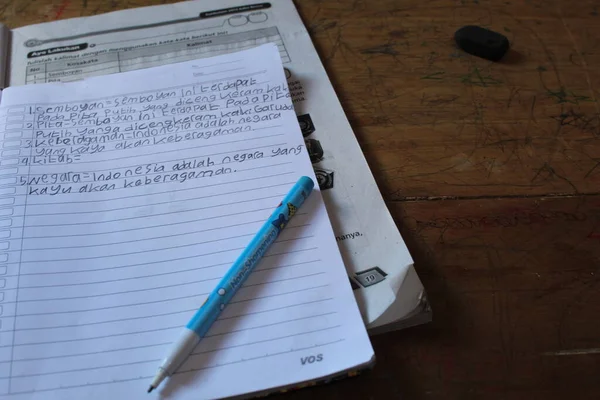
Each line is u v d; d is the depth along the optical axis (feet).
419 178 1.72
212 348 1.33
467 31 2.08
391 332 1.42
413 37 2.14
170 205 1.59
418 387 1.33
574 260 1.53
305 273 1.44
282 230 1.53
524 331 1.41
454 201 1.66
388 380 1.34
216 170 1.67
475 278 1.50
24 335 1.35
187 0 2.27
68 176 1.66
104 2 2.26
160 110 1.82
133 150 1.72
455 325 1.42
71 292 1.42
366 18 2.21
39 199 1.60
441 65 2.04
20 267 1.46
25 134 1.75
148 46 2.09
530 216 1.62
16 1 2.26
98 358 1.32
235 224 1.54
